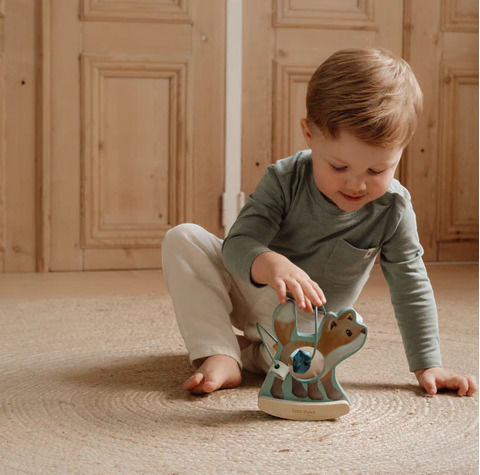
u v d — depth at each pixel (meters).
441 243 2.73
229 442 0.90
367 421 0.98
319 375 0.99
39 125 2.44
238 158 2.57
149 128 2.51
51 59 2.44
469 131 2.72
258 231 1.11
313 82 1.02
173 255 1.20
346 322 0.98
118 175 2.50
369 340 1.45
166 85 2.52
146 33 2.49
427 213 2.70
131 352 1.35
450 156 2.71
